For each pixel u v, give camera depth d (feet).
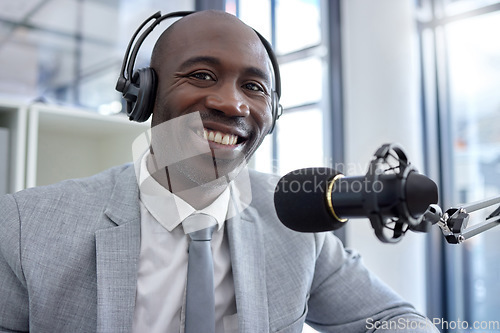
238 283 2.52
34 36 8.43
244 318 2.44
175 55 2.19
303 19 9.70
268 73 2.29
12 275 2.34
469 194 8.55
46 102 4.98
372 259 8.61
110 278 2.33
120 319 2.28
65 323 2.30
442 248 8.64
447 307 8.52
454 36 8.75
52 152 4.17
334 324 3.00
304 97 9.37
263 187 3.01
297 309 2.67
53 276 2.29
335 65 9.61
